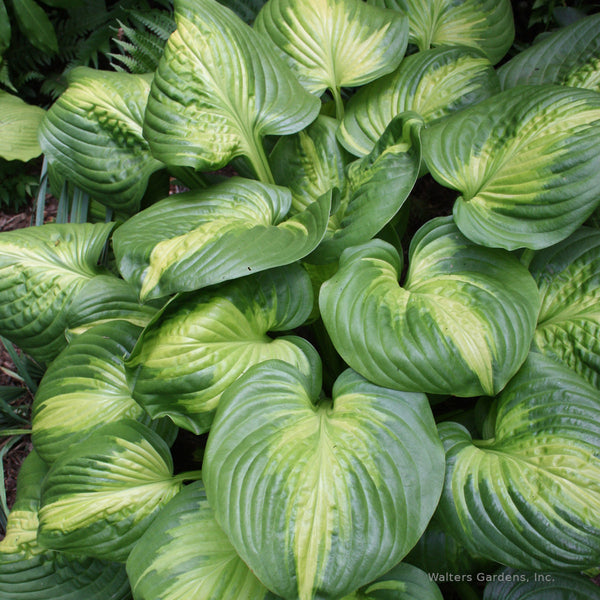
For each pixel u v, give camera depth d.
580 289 0.68
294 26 0.82
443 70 0.81
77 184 0.85
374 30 0.82
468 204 0.68
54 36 1.04
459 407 0.79
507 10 0.89
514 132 0.69
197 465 0.83
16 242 0.81
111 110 0.83
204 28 0.72
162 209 0.72
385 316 0.63
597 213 0.78
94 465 0.68
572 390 0.61
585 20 0.81
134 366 0.64
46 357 0.82
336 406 0.63
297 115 0.77
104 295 0.77
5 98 1.06
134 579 0.61
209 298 0.66
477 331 0.61
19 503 0.75
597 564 0.55
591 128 0.64
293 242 0.66
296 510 0.57
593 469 0.57
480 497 0.59
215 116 0.72
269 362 0.64
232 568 0.61
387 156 0.70
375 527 0.57
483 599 0.64
